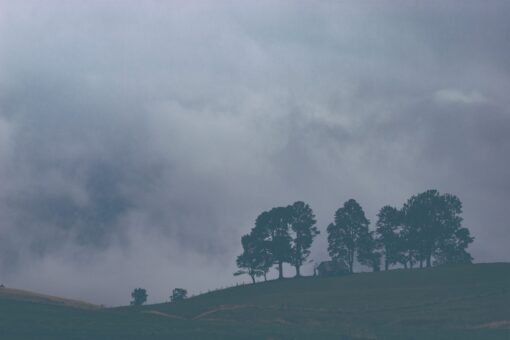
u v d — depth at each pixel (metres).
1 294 93.69
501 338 66.12
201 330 66.94
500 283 113.00
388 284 123.81
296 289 130.50
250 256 159.88
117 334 63.03
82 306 96.25
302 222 161.75
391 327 77.12
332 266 158.88
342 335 65.38
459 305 92.31
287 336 63.84
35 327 65.31
